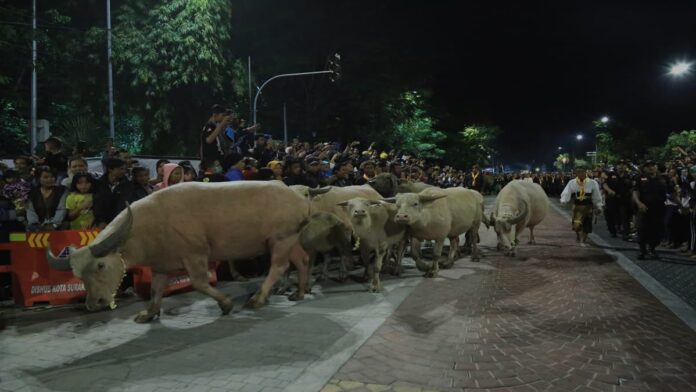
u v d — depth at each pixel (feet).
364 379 14.47
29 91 72.43
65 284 22.59
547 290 25.31
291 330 18.76
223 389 13.78
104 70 81.71
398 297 23.84
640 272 29.71
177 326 19.40
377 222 25.29
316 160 33.14
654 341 17.71
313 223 25.61
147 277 23.75
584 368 15.34
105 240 17.46
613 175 47.32
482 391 13.78
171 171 26.00
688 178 37.93
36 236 22.22
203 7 80.79
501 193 37.83
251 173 29.19
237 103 100.94
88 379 14.49
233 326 19.31
